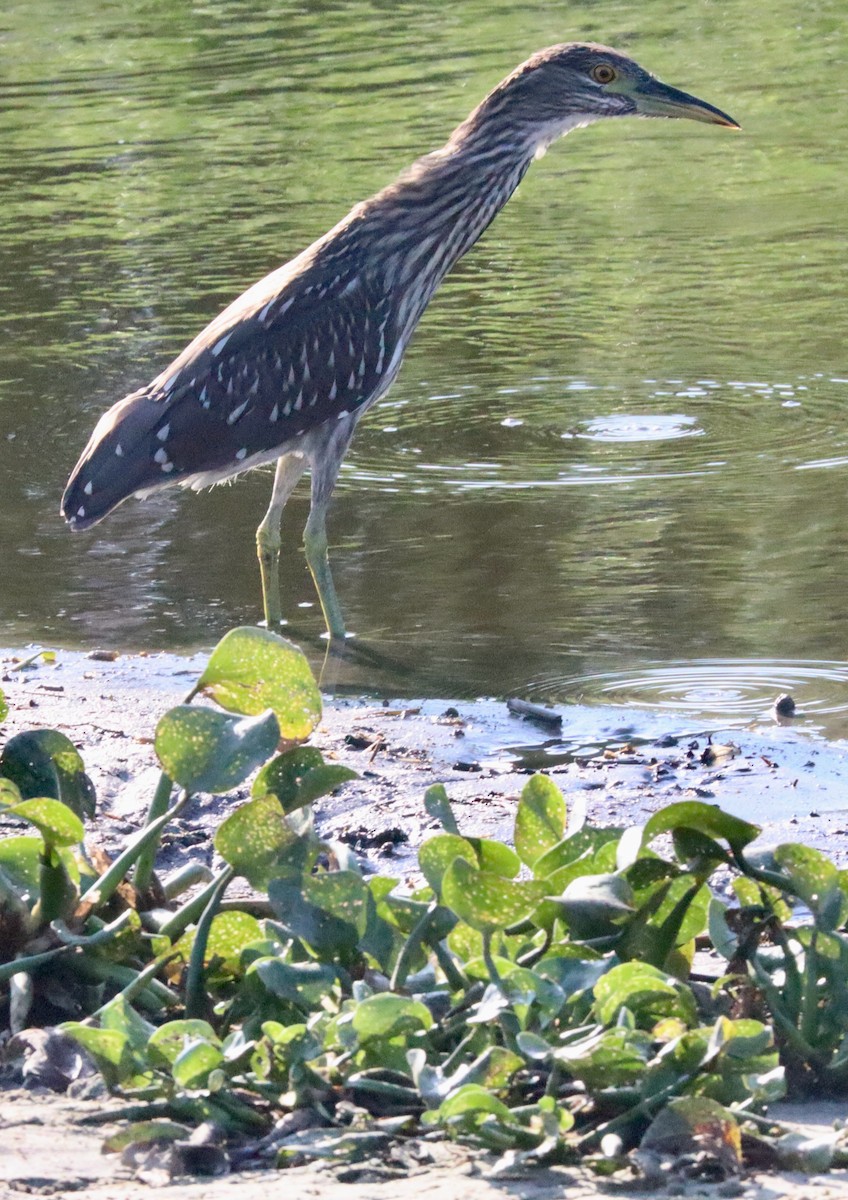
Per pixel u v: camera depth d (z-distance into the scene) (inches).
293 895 215.8
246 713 241.3
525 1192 170.9
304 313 505.0
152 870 238.8
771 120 1148.5
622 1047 187.8
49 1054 206.1
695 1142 179.3
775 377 675.4
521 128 525.3
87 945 222.7
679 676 430.3
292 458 499.5
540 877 230.4
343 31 1486.2
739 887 226.8
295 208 973.2
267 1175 176.4
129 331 761.6
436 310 787.4
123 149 1137.4
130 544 544.4
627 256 860.6
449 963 217.6
